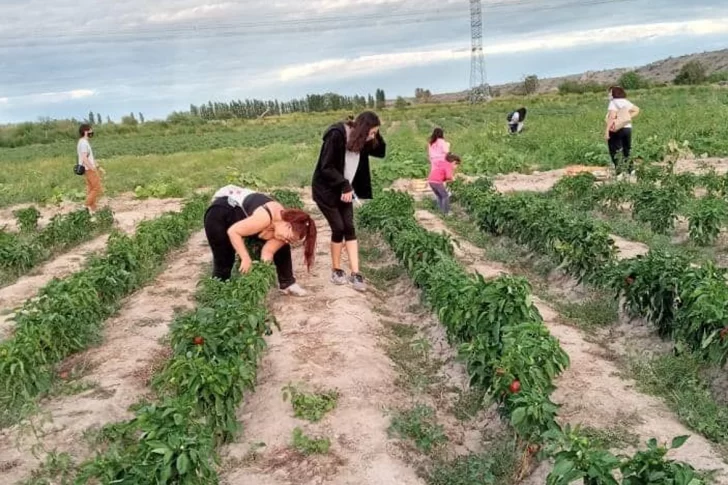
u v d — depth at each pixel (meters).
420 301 8.34
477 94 100.19
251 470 4.92
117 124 76.00
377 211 11.73
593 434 5.11
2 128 71.12
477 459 4.93
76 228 13.10
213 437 5.02
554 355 5.18
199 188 20.88
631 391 5.81
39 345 6.16
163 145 49.16
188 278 9.76
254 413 5.71
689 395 5.59
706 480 4.45
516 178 18.34
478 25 100.00
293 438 5.20
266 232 7.75
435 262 8.46
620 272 7.18
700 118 25.66
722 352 5.58
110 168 27.55
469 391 6.05
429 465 5.01
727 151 18.84
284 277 8.40
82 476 4.02
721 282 5.98
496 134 27.98
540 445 4.70
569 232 8.66
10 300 9.49
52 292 7.28
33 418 5.70
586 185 13.74
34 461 5.17
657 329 6.91
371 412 5.59
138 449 4.08
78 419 5.67
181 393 5.02
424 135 34.91
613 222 11.56
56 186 21.11
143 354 6.95
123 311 8.44
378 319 7.86
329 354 6.60
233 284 6.98
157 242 10.82
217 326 5.73
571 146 21.39
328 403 5.64
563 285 8.83
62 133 68.69
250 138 49.97
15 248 11.00
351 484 4.71
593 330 7.36
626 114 15.23
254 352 5.84
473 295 6.20
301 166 22.83
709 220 9.73
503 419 5.34
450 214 13.91
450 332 6.57
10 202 19.42
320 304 8.12
